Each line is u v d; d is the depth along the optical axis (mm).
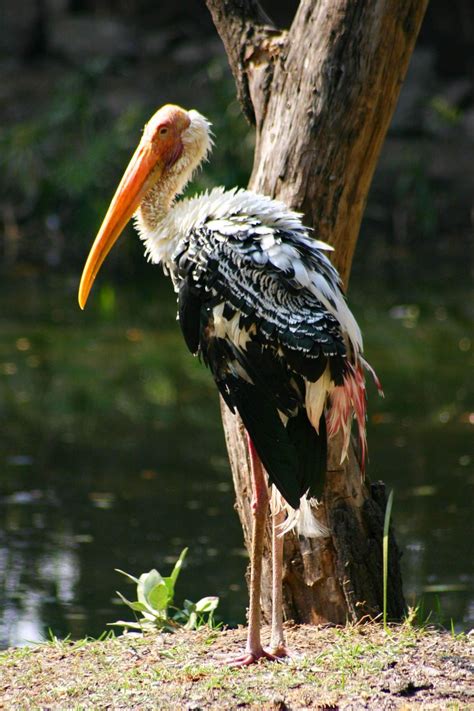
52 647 8039
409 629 8117
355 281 24672
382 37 8422
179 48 34906
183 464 13891
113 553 11344
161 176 8219
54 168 27859
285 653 7590
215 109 27219
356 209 8719
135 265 26547
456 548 11281
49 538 11711
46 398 16516
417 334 19906
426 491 12758
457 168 30172
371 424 15211
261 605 8836
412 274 25375
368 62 8445
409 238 28547
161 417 15773
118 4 36531
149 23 36219
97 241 8211
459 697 6801
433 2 34938
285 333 7129
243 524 8859
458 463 13609
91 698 6934
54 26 35312
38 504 12672
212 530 11945
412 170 27672
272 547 8430
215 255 7324
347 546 8445
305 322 7125
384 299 22797
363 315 21359
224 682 7082
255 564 7535
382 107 8578
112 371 17875
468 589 10297
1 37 35281
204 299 7371
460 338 19578
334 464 8391
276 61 8734
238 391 7316
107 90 31859
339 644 7809
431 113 31812
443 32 35094
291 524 7664
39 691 7113
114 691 7031
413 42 8586
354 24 8406
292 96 8609
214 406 16281
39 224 28625
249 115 9180
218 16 9047
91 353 18922
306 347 7086
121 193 8180
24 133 27984
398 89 8641
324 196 8562
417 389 16641
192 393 16891
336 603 8516
